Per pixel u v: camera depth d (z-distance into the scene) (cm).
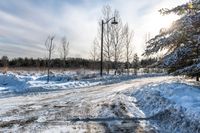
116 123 834
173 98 1004
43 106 1159
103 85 2269
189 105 846
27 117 931
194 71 1136
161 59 1226
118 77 3272
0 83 2541
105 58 3938
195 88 1180
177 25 1169
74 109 1063
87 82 2700
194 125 703
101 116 932
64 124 823
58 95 1575
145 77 3391
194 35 1110
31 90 1950
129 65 4475
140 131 744
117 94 1484
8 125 816
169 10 1198
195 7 1158
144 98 1227
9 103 1279
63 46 4941
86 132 730
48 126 798
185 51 1145
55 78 3034
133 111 1014
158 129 767
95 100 1290
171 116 835
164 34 1226
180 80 1891
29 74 3488
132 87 1842
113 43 3862
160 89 1301
